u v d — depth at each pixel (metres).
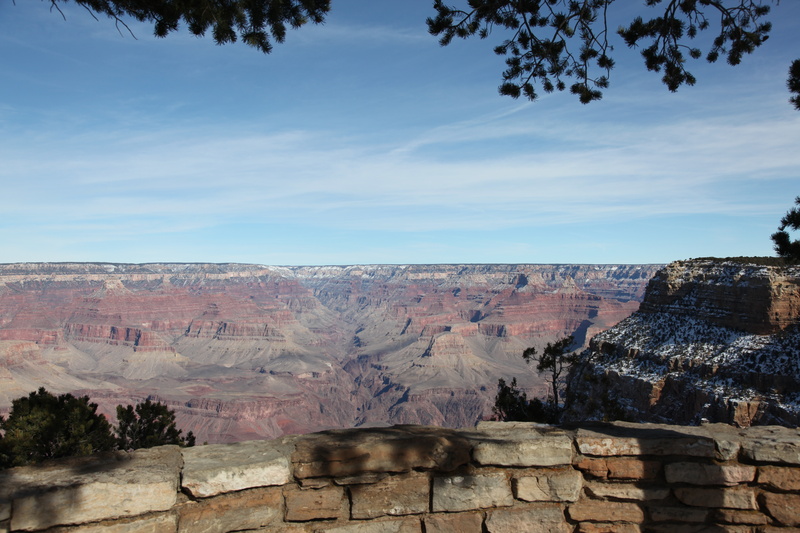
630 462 7.66
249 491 6.89
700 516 7.55
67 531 6.14
